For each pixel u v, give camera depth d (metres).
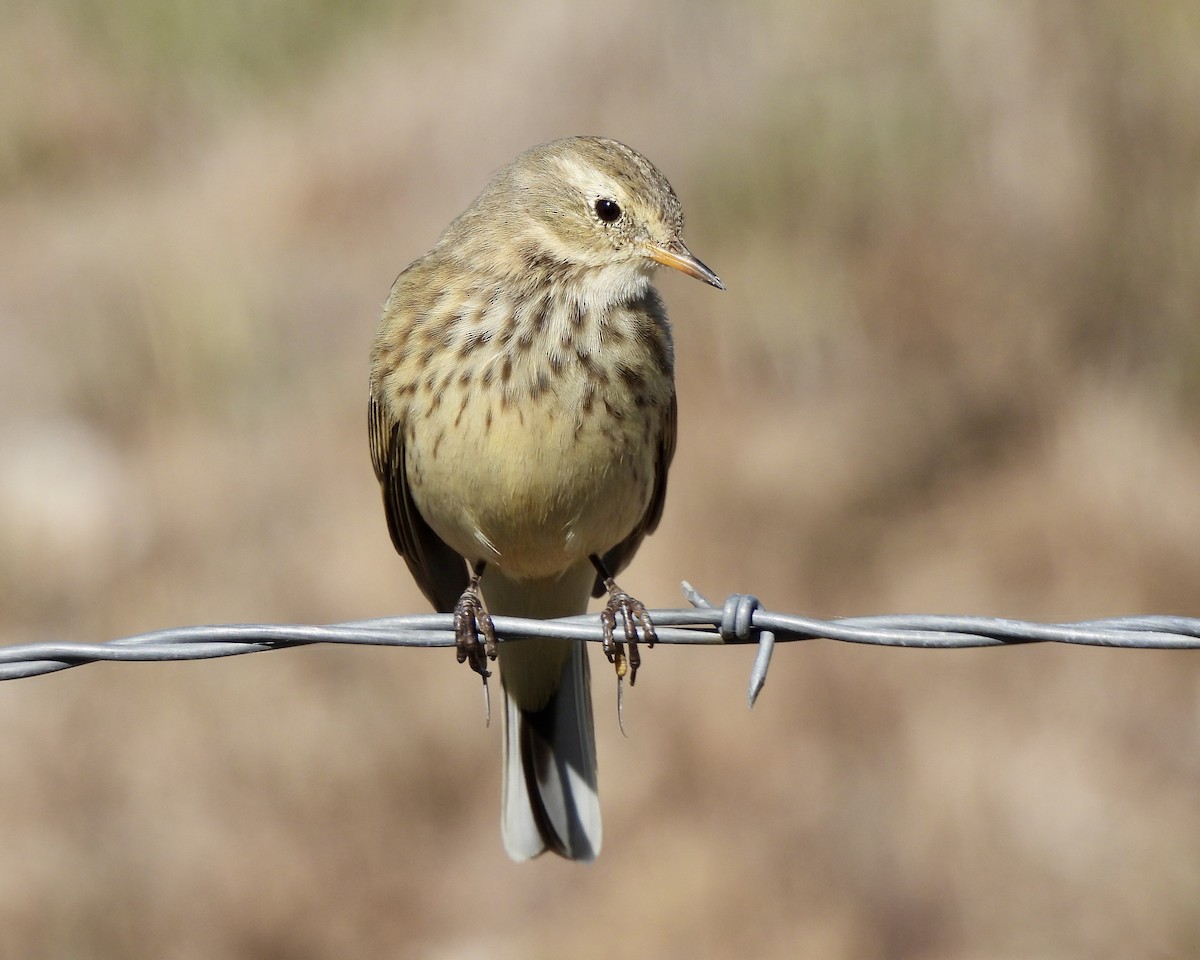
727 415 14.57
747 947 11.41
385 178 19.84
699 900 11.65
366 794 12.79
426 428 7.29
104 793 12.79
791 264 15.48
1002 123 15.73
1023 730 12.27
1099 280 15.12
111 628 14.66
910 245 15.45
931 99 16.06
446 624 6.13
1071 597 13.31
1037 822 11.76
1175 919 11.12
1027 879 11.48
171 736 13.09
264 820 12.63
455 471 7.27
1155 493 13.84
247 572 14.83
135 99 24.02
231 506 15.61
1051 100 15.59
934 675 12.66
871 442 14.40
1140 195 15.16
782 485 14.10
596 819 7.69
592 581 8.25
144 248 20.30
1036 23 15.78
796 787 12.21
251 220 20.20
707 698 12.68
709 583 13.56
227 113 22.92
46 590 15.17
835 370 14.87
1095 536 13.65
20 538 15.63
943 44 16.19
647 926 11.60
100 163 23.12
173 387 17.48
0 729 13.16
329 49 23.31
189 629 5.96
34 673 5.94
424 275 7.59
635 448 7.30
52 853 12.35
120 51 24.81
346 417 16.33
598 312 7.32
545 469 7.18
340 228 19.53
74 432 17.20
